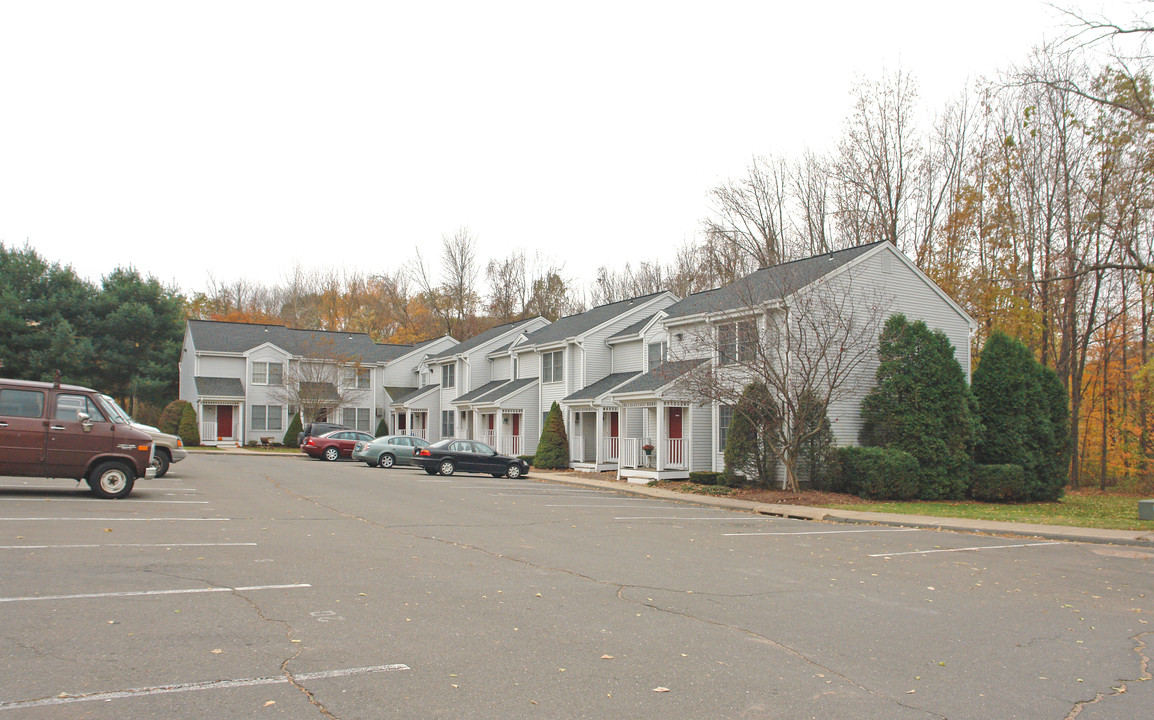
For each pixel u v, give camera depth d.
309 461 37.25
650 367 33.72
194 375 50.06
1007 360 27.06
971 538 15.78
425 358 55.56
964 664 6.75
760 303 25.41
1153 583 11.01
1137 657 7.15
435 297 75.94
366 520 14.89
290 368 50.72
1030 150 32.66
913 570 11.53
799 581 10.30
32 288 53.12
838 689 5.97
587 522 16.27
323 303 84.31
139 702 5.16
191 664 5.96
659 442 28.58
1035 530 16.66
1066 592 10.18
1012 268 33.09
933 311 27.94
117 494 16.23
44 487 17.83
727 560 11.83
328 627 7.15
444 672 6.02
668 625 7.71
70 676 5.59
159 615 7.30
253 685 5.56
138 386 53.06
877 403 25.50
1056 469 27.11
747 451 25.81
